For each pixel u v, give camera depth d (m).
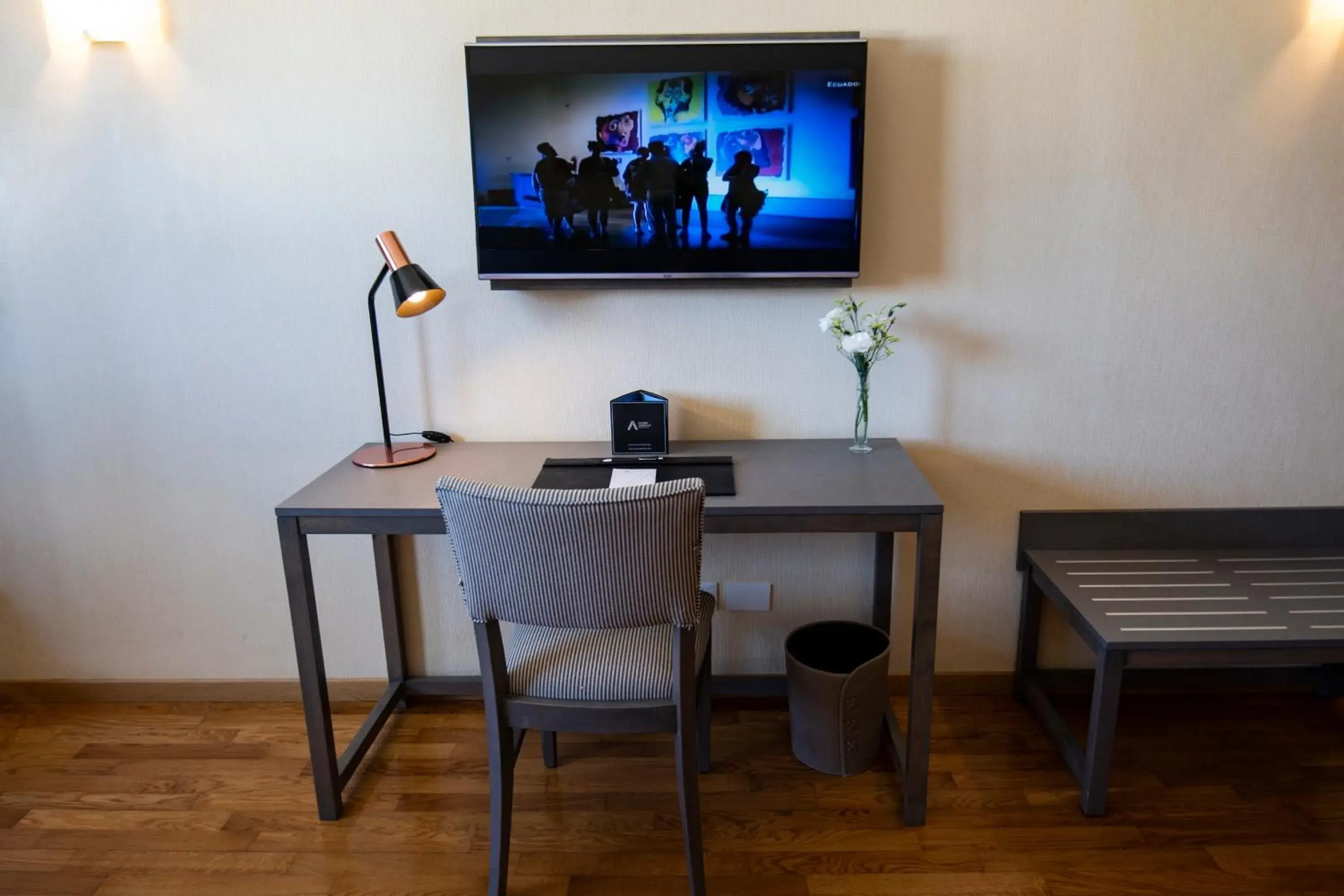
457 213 2.13
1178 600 2.01
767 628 2.40
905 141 2.06
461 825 1.97
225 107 2.07
